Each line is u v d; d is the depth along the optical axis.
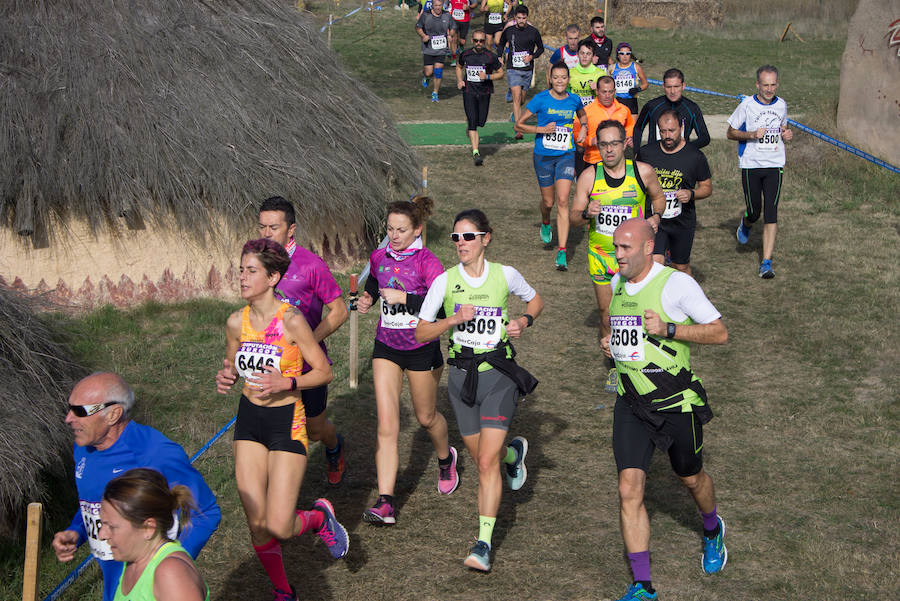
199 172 12.03
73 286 11.90
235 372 6.12
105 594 4.99
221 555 7.16
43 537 7.14
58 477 7.62
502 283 6.89
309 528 6.27
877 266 13.84
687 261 11.03
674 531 7.41
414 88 26.91
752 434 9.09
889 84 18.12
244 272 5.85
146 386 10.09
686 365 6.23
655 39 33.72
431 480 8.34
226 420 9.38
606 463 8.61
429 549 7.20
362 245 13.66
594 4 29.64
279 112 12.96
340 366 10.78
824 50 32.16
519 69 20.91
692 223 10.85
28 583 5.32
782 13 39.19
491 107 24.83
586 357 11.17
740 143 13.57
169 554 4.02
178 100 12.23
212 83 12.64
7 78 11.66
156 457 4.92
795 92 24.77
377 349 7.50
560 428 9.34
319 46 14.45
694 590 6.57
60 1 12.49
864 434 9.02
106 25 12.52
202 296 12.48
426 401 7.55
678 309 6.18
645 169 9.44
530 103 13.99
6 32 11.99
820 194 17.31
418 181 14.54
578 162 14.91
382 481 7.29
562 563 6.98
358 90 14.48
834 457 8.58
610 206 9.46
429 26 25.22
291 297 7.03
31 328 8.18
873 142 18.56
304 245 12.79
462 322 6.76
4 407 7.16
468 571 6.88
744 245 14.94
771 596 6.48
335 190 12.91
